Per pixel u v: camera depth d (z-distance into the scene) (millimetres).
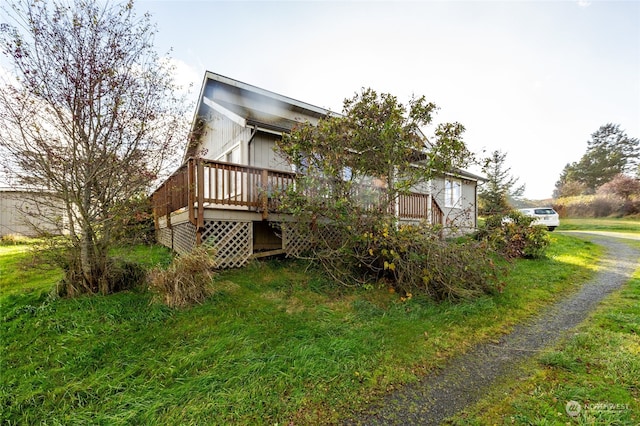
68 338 3203
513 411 2262
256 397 2434
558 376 2707
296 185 5648
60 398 2414
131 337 3270
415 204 9141
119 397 2424
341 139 5680
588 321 3939
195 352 3033
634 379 2572
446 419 2215
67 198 4098
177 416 2227
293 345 3221
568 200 24641
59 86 3951
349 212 5340
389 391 2568
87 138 4152
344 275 5453
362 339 3387
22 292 4297
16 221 4766
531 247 7586
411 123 5898
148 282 4391
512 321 4066
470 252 4871
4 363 2803
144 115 4539
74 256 4273
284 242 6496
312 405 2381
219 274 5395
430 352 3209
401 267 4973
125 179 4434
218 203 5656
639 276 6082
